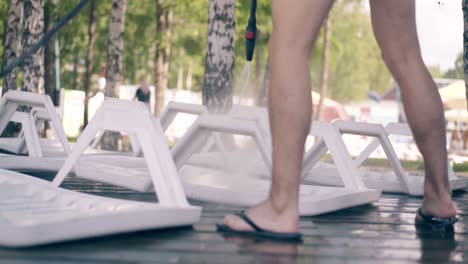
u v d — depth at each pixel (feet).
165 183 8.16
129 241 7.11
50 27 48.88
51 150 19.36
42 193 8.95
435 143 9.07
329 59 74.28
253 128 9.85
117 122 8.69
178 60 93.61
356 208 11.73
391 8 8.77
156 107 65.05
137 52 82.69
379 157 52.21
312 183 15.67
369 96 134.00
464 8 20.44
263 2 47.78
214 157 16.97
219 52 27.50
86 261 5.98
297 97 7.42
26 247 6.39
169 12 60.39
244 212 7.99
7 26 38.81
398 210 11.59
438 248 7.55
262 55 66.90
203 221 8.91
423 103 8.87
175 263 6.10
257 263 6.27
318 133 12.17
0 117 15.44
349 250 7.20
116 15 43.65
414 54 8.87
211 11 27.73
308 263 6.37
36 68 34.71
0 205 8.05
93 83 80.02
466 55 20.38
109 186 14.07
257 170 14.47
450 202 9.27
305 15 7.45
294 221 7.72
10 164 14.76
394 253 7.13
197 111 14.83
